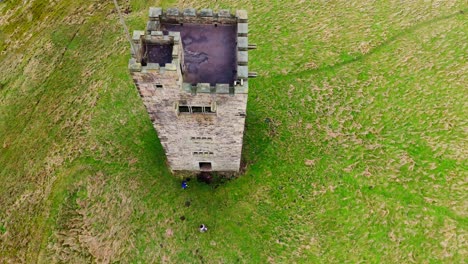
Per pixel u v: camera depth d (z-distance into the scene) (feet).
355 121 132.98
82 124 140.26
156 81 77.51
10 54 175.63
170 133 100.78
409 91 138.10
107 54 158.10
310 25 157.99
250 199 121.08
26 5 189.26
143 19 168.25
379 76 142.41
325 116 134.82
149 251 114.83
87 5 179.63
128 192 123.75
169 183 124.57
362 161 124.98
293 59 148.77
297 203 119.85
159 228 117.70
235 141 104.63
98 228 119.34
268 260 111.96
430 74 141.18
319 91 140.36
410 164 123.34
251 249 113.80
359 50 149.69
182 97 83.51
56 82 155.94
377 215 116.16
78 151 134.00
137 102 142.20
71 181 127.65
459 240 110.52
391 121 132.26
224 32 90.02
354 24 156.97
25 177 134.72
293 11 162.61
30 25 182.09
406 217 115.14
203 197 121.80
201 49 87.56
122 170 128.06
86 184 126.62
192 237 115.96
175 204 120.98
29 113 150.51
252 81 143.54
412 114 133.08
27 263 118.62
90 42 165.27
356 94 138.72
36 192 129.59
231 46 88.12
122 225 118.73
